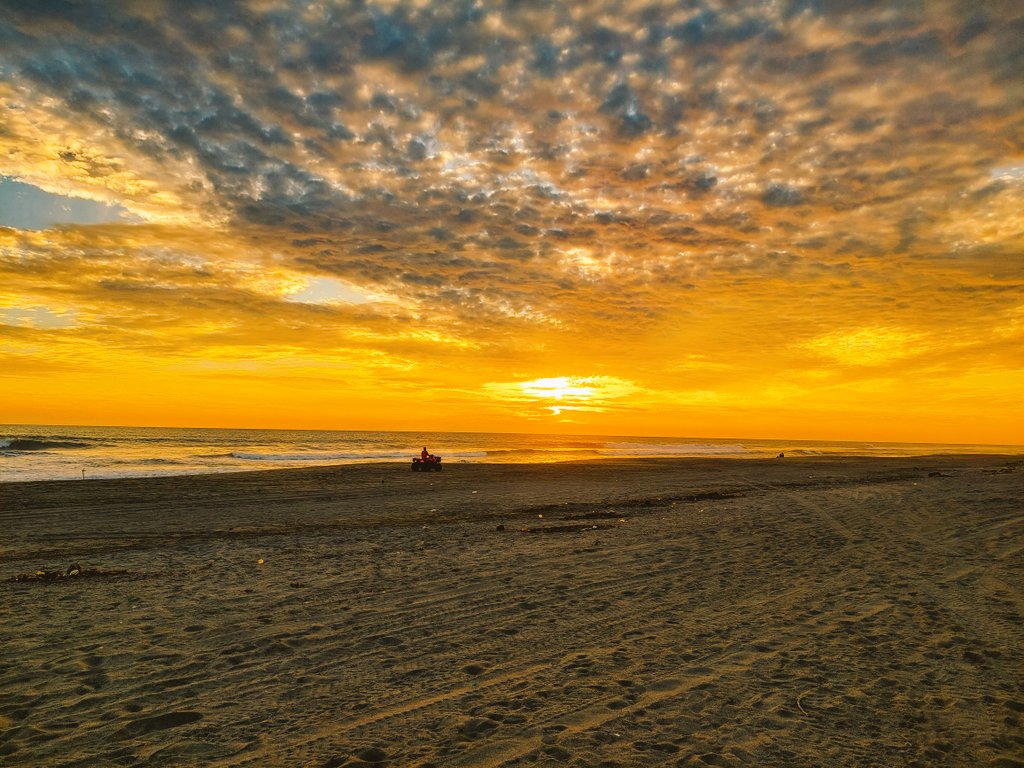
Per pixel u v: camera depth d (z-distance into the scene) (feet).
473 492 73.87
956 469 122.93
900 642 19.27
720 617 22.24
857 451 288.71
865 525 43.27
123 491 70.18
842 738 13.19
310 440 336.29
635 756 12.47
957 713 14.35
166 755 12.61
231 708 14.93
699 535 40.57
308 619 22.33
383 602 24.59
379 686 16.28
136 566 32.14
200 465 120.98
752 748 12.77
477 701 15.25
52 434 335.67
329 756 12.53
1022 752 12.55
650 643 19.52
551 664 17.79
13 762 12.35
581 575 29.14
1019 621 21.25
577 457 181.37
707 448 294.46
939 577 27.61
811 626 21.03
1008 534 38.11
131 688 16.19
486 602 24.52
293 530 45.14
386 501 64.23
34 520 50.19
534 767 12.05
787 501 60.70
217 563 32.78
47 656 18.62
